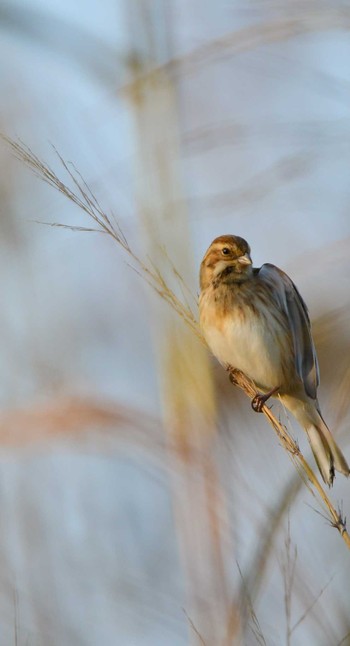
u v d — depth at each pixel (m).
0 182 15.22
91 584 9.94
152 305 9.79
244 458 8.47
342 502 11.84
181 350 9.45
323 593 8.26
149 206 10.05
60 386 12.05
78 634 9.70
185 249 10.10
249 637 8.17
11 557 10.43
